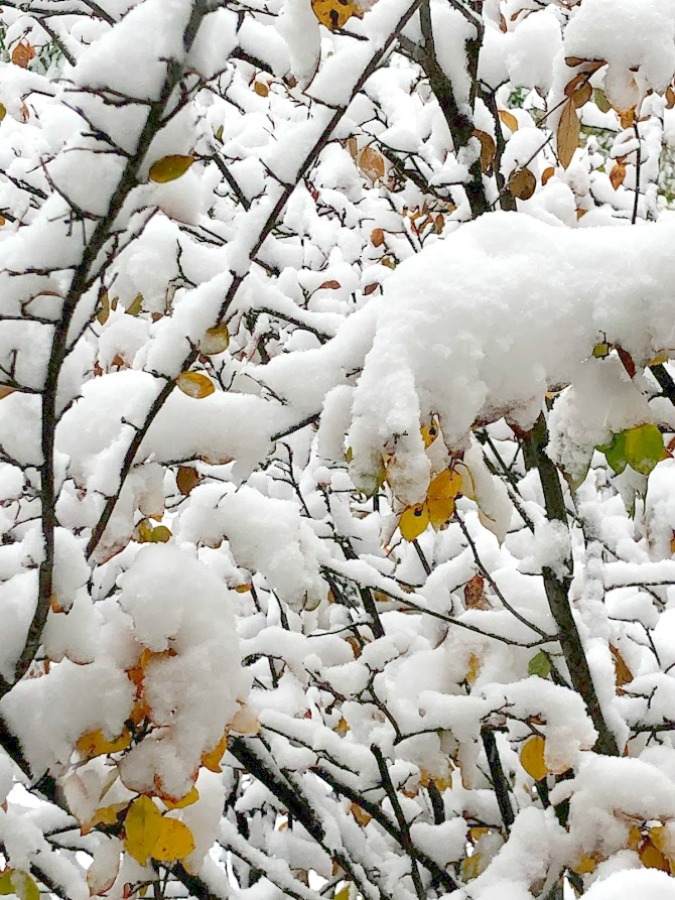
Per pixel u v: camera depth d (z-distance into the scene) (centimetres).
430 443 202
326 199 374
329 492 289
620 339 204
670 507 259
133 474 214
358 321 216
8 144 324
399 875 263
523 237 208
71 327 189
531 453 239
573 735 222
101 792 203
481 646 246
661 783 218
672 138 344
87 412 218
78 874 217
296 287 287
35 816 235
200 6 176
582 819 219
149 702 201
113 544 213
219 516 225
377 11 215
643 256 204
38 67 428
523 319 203
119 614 208
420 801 298
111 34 178
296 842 306
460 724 232
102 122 180
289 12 209
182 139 183
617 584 265
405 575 302
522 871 223
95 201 182
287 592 224
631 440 207
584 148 439
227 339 201
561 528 235
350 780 251
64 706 201
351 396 210
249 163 272
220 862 346
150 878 210
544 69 259
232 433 215
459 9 231
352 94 199
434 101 286
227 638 204
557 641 241
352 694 240
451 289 203
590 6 218
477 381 202
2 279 186
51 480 190
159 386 206
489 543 266
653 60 217
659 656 278
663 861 215
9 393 190
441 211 320
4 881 208
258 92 305
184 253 241
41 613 193
